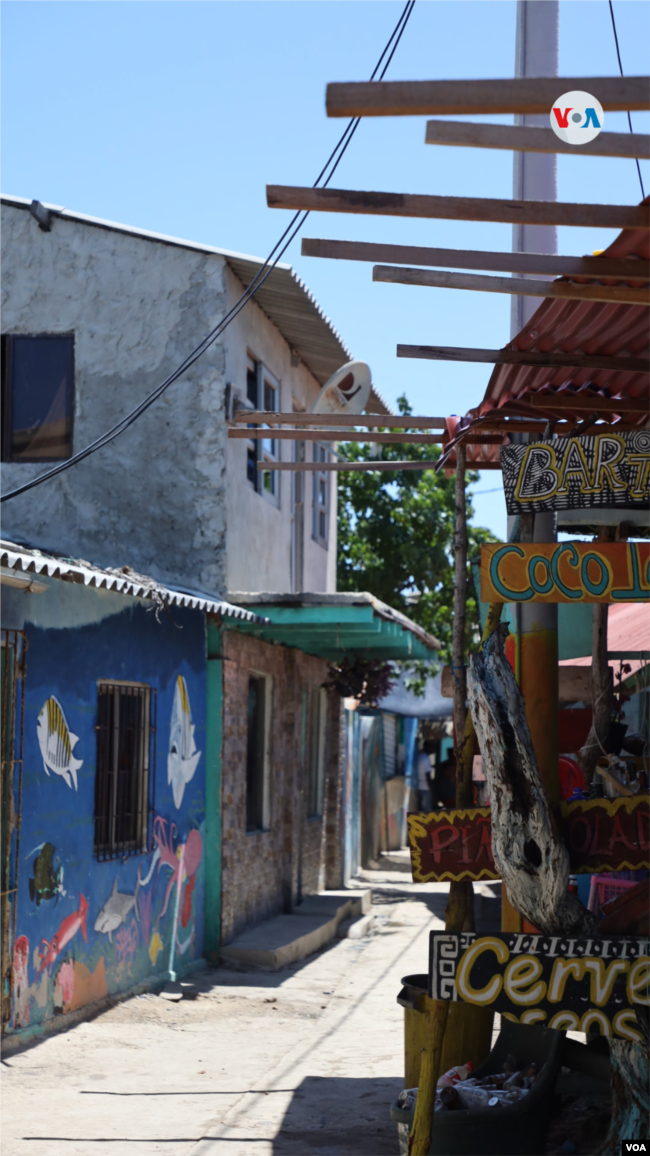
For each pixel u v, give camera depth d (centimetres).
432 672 2169
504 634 428
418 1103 437
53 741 758
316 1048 740
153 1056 712
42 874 735
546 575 433
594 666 727
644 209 317
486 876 436
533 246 668
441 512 2272
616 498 445
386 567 2248
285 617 1098
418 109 261
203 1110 593
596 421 598
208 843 1078
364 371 1223
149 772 927
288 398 1451
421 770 2717
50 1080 640
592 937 414
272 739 1316
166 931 963
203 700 1079
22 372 1209
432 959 417
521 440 629
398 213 315
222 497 1155
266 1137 546
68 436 1195
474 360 498
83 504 1176
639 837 435
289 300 1238
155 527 1161
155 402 1174
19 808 706
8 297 1217
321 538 1700
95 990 814
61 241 1214
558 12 682
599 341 482
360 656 1448
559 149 278
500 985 414
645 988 411
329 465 824
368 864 2123
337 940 1277
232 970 1047
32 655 734
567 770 777
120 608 880
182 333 1180
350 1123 571
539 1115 464
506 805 414
